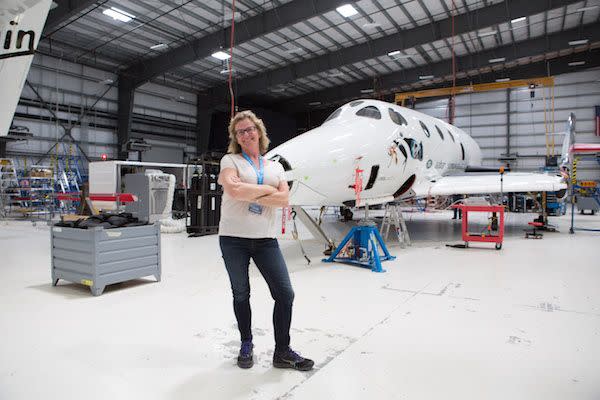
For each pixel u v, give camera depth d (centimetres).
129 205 1050
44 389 207
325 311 338
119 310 345
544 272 494
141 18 1598
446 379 217
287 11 1473
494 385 211
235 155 232
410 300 371
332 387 209
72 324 308
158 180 1041
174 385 212
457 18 1652
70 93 2058
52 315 331
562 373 224
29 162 1914
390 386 210
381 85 2486
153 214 1030
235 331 293
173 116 2559
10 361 242
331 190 540
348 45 1942
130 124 2167
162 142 2523
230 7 1502
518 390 205
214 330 295
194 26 1669
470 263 555
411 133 698
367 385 211
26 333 289
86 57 2006
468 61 2188
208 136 2634
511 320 314
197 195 912
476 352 253
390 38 1834
